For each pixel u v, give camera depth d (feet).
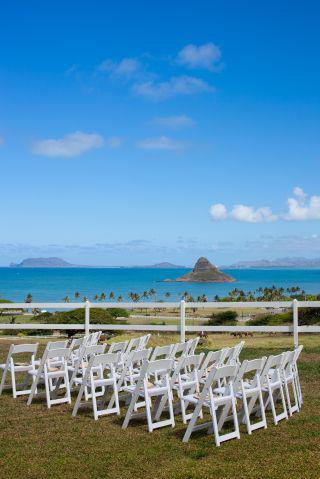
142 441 22.93
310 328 46.37
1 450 21.53
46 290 609.01
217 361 28.55
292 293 412.98
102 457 20.75
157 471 19.17
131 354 27.50
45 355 28.96
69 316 85.71
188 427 23.04
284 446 22.11
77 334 82.74
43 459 20.47
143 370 24.76
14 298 461.37
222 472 18.89
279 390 28.53
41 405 29.37
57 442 22.67
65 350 29.53
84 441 22.84
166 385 25.48
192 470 19.11
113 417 26.94
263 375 25.55
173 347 30.22
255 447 22.04
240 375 24.17
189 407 29.27
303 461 19.99
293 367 29.68
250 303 47.78
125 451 21.52
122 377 27.50
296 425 25.40
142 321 137.90
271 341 57.57
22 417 26.78
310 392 32.35
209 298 482.28
